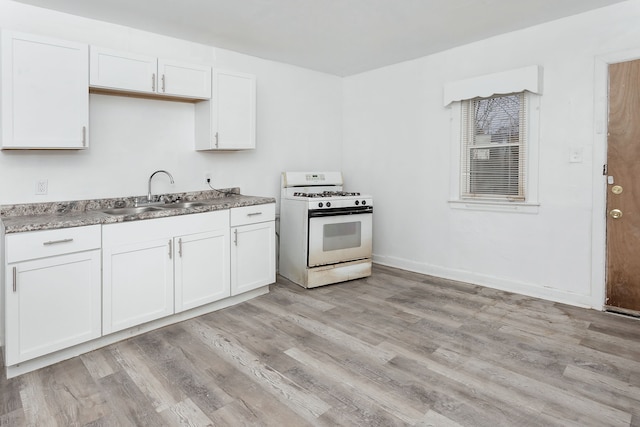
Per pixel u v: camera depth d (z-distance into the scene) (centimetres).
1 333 241
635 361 224
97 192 297
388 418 174
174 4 269
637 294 287
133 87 279
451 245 395
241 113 348
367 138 470
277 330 272
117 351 241
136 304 258
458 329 271
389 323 283
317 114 466
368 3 274
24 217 248
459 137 379
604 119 293
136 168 318
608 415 175
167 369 219
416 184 421
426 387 199
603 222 298
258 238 338
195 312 299
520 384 201
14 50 228
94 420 174
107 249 242
